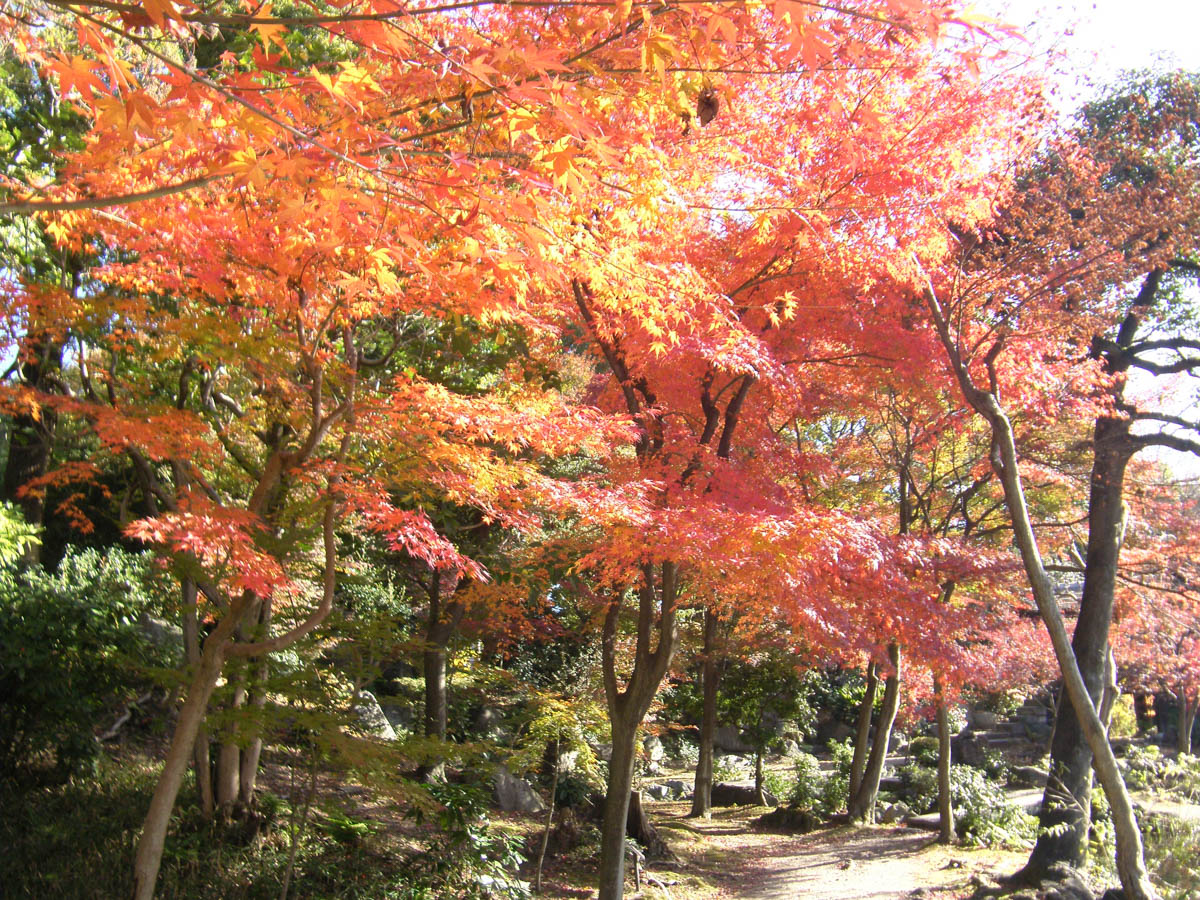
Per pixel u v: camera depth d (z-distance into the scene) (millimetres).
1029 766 22734
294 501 7504
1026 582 12633
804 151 7344
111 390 7750
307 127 3443
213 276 5570
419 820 8977
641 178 4773
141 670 7844
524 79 3254
